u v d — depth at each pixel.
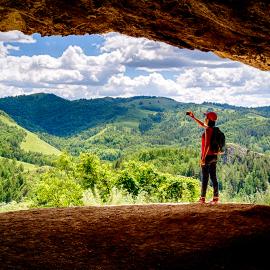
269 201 38.47
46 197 39.16
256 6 6.18
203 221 7.54
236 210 8.37
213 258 5.62
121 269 5.32
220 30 7.96
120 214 8.74
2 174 113.81
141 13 8.11
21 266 5.34
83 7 8.09
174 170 90.56
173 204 10.37
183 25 8.20
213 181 9.44
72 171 41.28
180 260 5.60
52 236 6.90
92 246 6.32
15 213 9.27
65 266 5.41
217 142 9.12
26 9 8.14
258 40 7.82
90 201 31.16
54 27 9.15
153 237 6.73
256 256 5.65
